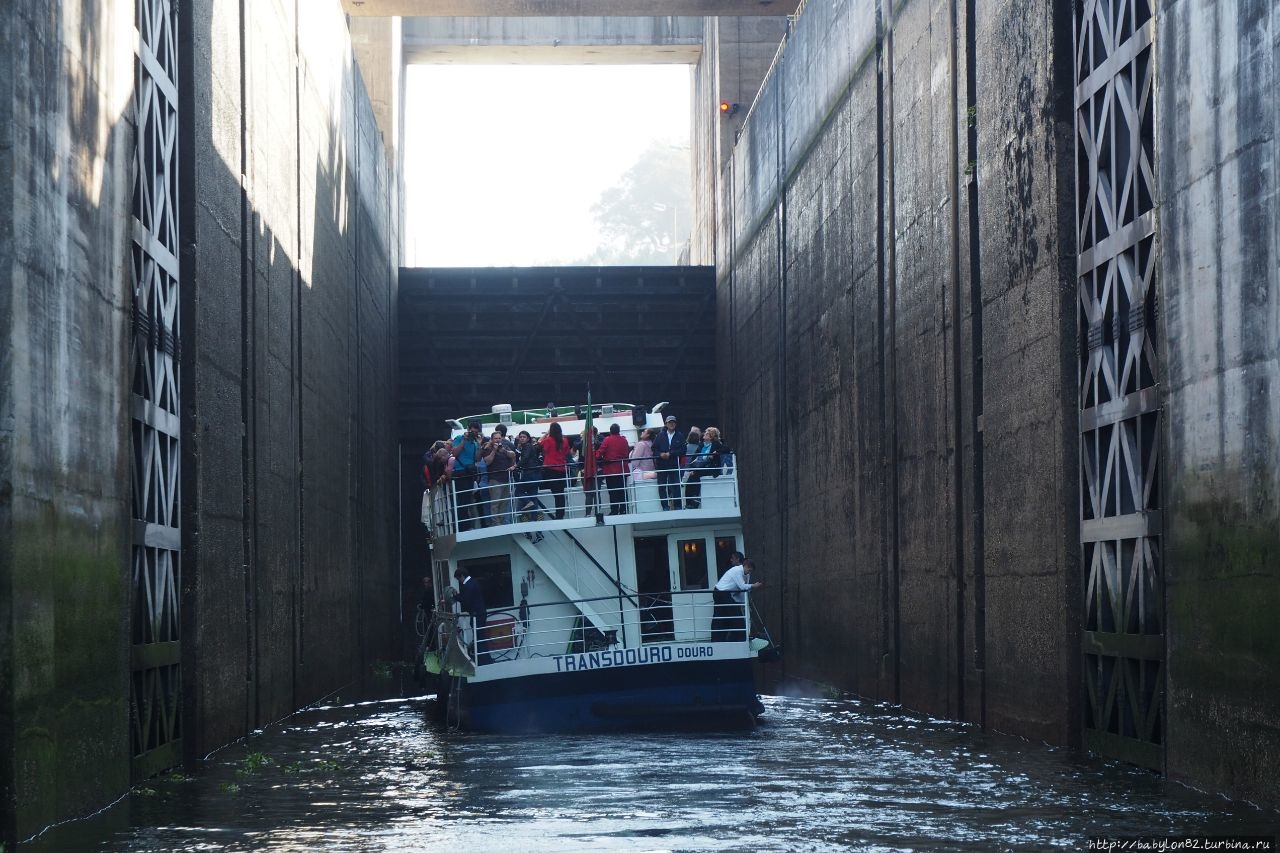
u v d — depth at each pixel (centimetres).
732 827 1184
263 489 2116
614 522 1967
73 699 1186
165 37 1612
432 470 2250
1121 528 1494
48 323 1118
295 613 2428
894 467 2386
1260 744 1162
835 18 2798
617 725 1938
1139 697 1461
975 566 1977
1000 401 1875
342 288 3128
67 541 1166
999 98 1881
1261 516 1152
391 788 1455
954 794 1351
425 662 2383
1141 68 1451
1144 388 1437
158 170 1567
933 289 2164
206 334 1736
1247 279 1175
